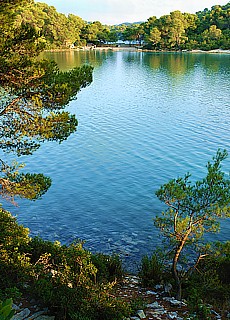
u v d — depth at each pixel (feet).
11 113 33.40
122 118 125.39
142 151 90.63
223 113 132.87
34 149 34.81
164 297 31.71
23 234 32.35
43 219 56.03
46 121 32.04
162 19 501.15
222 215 30.17
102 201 63.10
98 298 25.32
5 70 30.32
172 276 35.40
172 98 163.12
